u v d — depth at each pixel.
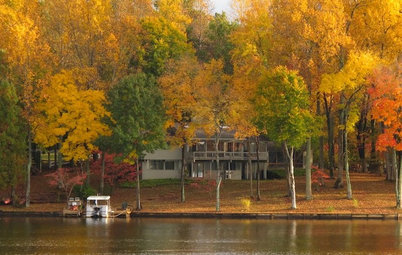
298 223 81.62
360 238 71.06
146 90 91.81
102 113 95.88
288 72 82.44
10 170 92.75
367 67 80.88
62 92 94.62
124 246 67.25
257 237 71.94
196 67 95.75
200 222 83.38
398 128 82.88
